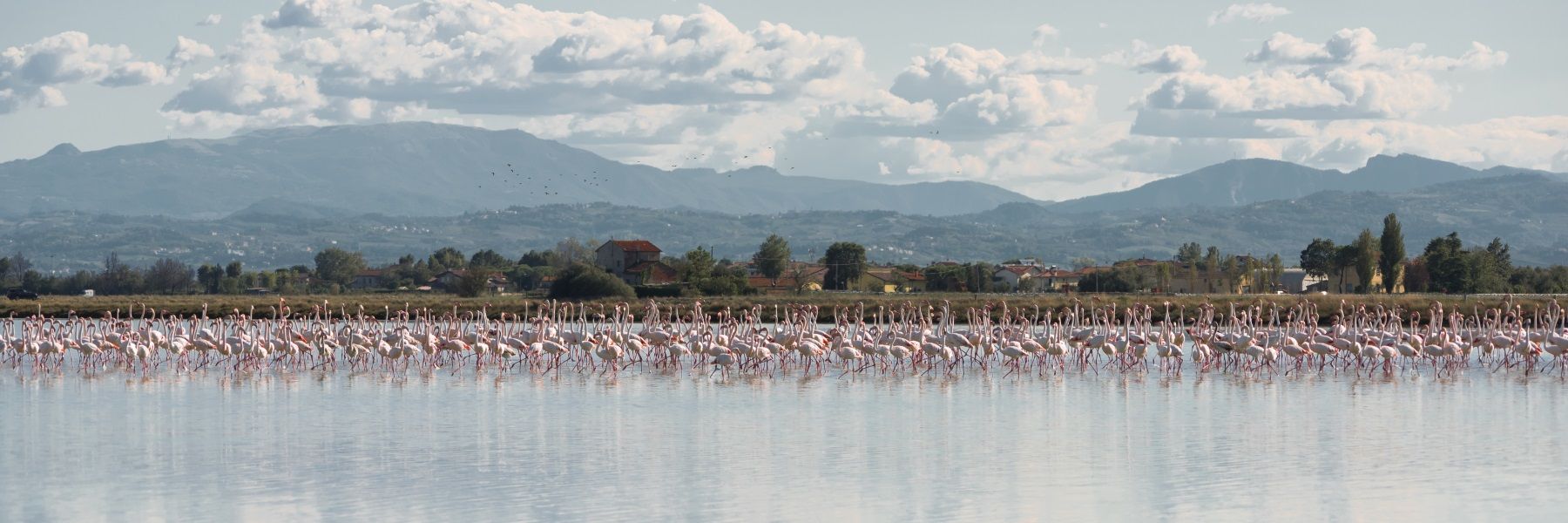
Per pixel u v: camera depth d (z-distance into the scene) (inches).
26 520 1147.3
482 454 1444.4
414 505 1195.9
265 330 2751.0
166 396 2000.5
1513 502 1200.8
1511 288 7160.4
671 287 5871.1
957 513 1162.6
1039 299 5004.9
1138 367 2486.5
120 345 2500.0
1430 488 1261.1
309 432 1604.3
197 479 1315.2
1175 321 4274.1
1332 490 1253.1
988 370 2447.1
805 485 1280.8
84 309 4955.7
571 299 5506.9
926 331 2662.4
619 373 2377.0
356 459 1414.9
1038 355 2529.5
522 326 3053.6
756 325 3161.9
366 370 2455.7
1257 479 1307.8
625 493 1240.2
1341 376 2332.7
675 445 1507.1
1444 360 2647.6
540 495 1233.4
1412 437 1560.0
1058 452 1456.7
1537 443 1510.8
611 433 1593.3
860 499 1219.9
